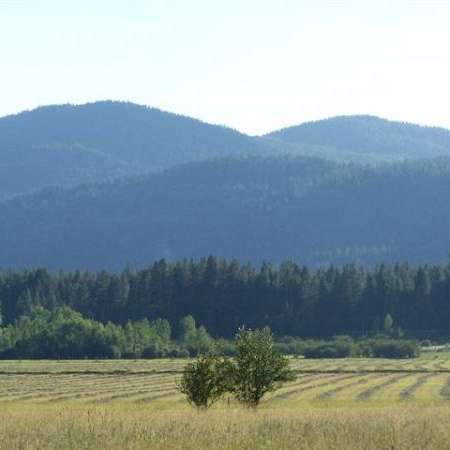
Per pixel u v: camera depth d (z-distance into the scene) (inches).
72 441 2401.6
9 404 5920.3
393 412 3796.8
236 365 4517.7
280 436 2482.8
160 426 2773.1
